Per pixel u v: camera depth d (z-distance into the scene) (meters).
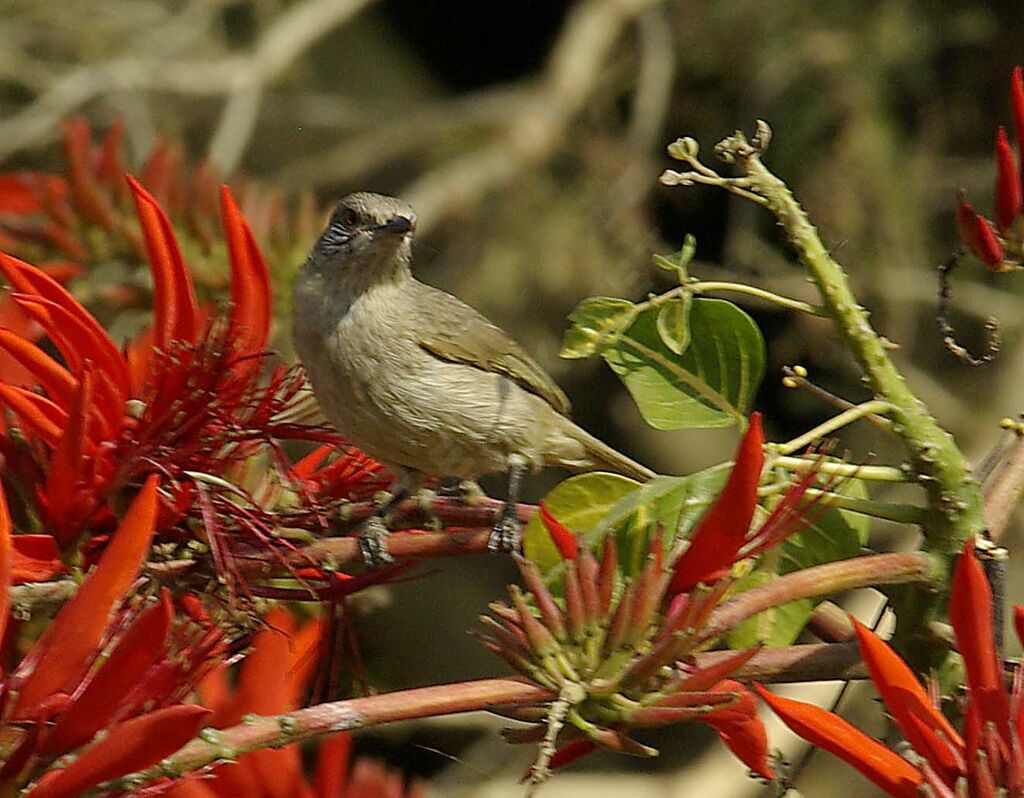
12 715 6.42
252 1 16.80
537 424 6.91
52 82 15.55
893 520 6.53
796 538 6.57
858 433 12.59
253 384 6.66
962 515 6.52
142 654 6.42
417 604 13.62
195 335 6.65
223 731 6.43
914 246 14.27
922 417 6.53
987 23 14.84
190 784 6.54
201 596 6.58
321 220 7.71
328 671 6.64
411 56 18.45
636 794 10.23
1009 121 14.95
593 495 6.59
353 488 6.70
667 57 16.17
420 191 16.02
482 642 6.47
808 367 13.27
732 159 6.55
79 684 6.43
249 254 6.66
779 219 6.55
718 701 6.46
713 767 10.13
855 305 6.54
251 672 6.53
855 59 14.78
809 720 6.45
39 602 6.54
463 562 13.92
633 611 6.46
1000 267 6.59
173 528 6.61
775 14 15.35
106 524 6.61
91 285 7.12
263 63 15.65
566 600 6.47
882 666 6.45
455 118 16.64
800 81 14.84
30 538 6.57
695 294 6.64
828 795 9.45
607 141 16.48
